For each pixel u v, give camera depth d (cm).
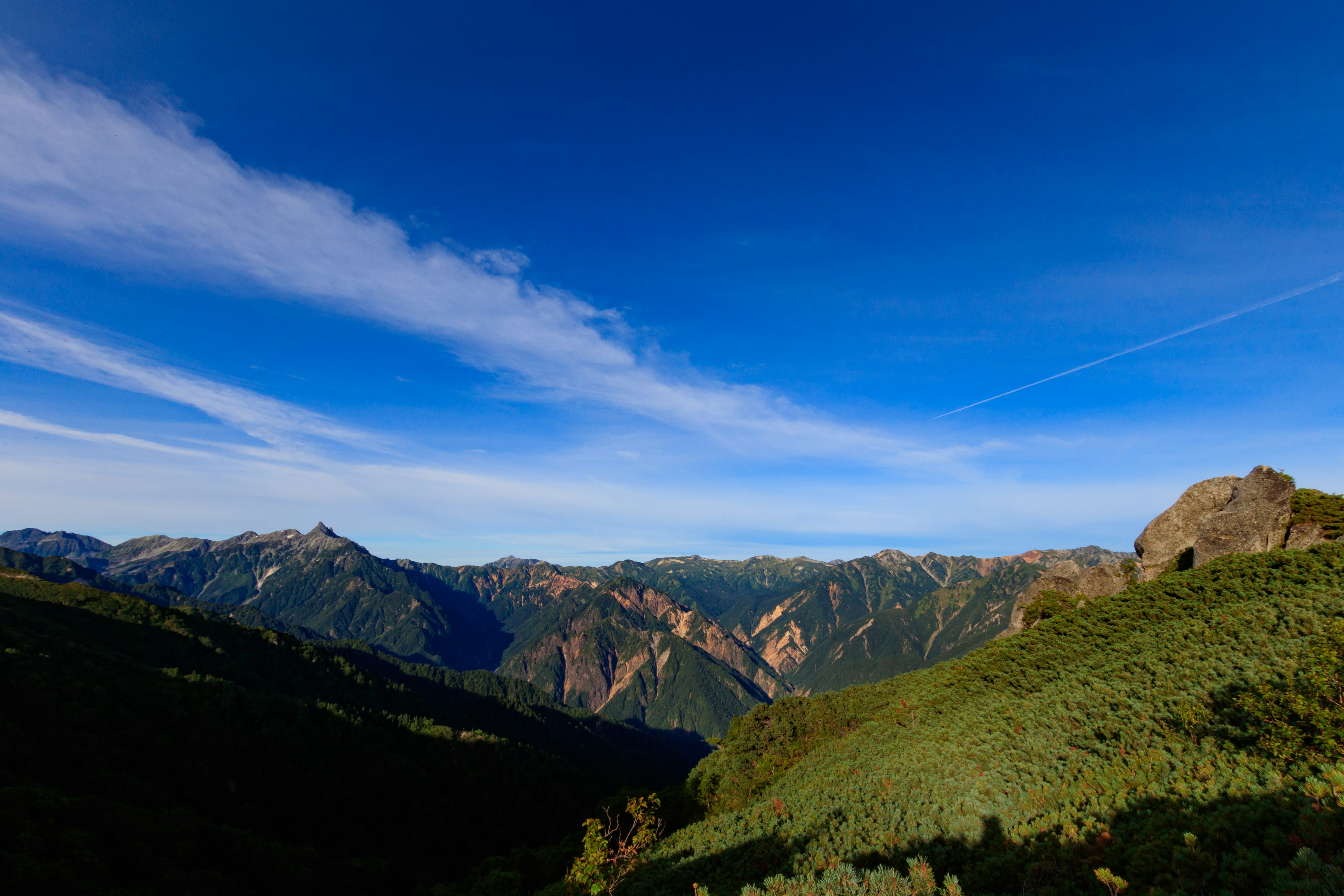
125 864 6494
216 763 10244
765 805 4272
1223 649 3177
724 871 3038
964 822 2462
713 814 6581
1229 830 1489
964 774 3098
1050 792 2362
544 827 13400
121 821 7081
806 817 3431
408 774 12950
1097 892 1484
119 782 8344
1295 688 2061
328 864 8675
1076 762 2598
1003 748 3203
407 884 9538
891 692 7306
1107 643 4344
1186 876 1352
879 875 1459
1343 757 1697
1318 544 4175
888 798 3291
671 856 3647
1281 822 1452
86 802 7025
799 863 2689
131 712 10112
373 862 9312
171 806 8469
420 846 11319
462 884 8538
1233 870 1281
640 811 2934
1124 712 2894
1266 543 5300
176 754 9825
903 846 2453
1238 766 1906
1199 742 2291
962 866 2097
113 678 10806
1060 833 1953
